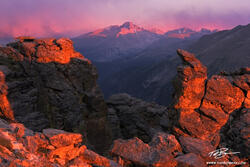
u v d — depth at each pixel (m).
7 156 6.56
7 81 18.36
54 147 8.77
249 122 11.24
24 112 18.88
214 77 12.55
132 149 10.74
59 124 20.81
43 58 20.75
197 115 12.41
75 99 22.09
